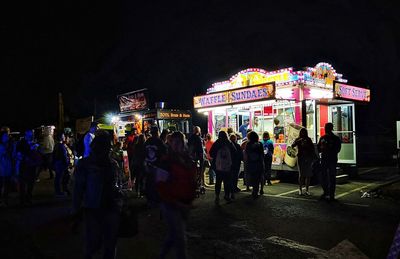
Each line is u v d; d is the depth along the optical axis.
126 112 23.22
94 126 9.09
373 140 22.47
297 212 7.78
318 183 11.62
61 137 10.24
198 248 5.51
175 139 4.20
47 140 13.44
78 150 9.75
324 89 13.44
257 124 14.20
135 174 9.99
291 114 12.84
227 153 8.87
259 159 9.38
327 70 13.70
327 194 9.06
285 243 5.70
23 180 8.97
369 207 8.16
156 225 7.00
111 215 3.88
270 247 5.51
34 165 9.13
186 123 20.41
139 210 8.28
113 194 3.90
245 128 14.59
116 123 23.47
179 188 3.93
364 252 5.25
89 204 3.76
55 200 9.65
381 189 9.70
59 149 10.12
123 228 3.99
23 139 9.05
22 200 8.96
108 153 3.95
